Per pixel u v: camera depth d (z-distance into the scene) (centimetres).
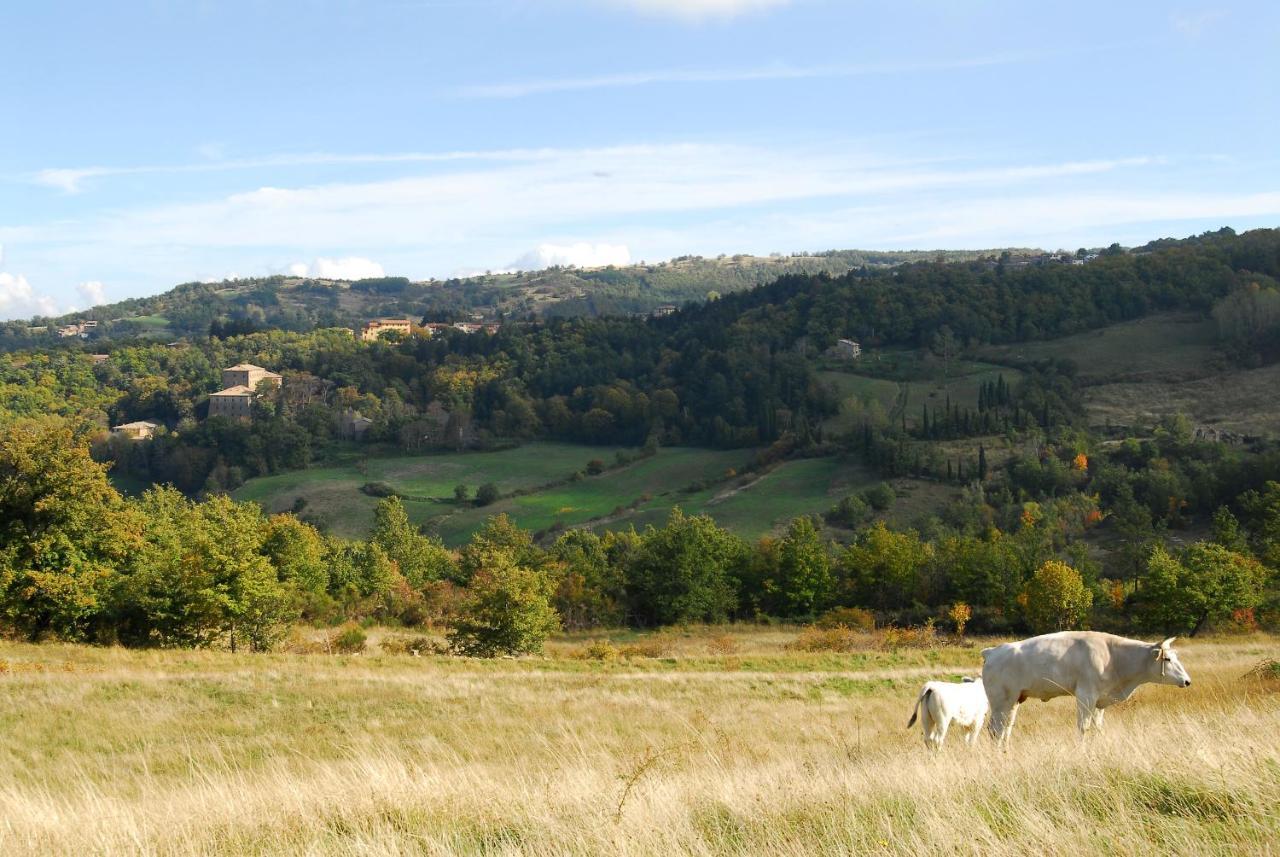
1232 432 11038
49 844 771
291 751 1836
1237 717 1007
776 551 7675
